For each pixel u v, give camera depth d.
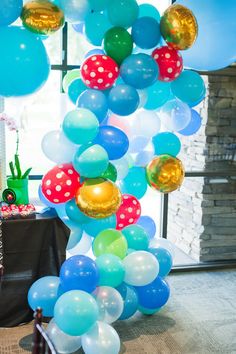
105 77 2.27
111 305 2.39
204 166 3.95
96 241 2.61
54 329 2.31
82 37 2.80
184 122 2.65
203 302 3.30
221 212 4.06
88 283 2.34
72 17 2.30
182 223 4.12
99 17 2.39
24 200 2.83
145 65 2.28
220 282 3.72
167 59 2.36
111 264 2.47
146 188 2.85
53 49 3.27
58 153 2.38
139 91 2.45
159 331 2.83
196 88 2.55
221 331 2.86
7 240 2.69
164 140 2.72
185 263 4.04
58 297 2.43
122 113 2.35
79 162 2.27
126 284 2.69
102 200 2.26
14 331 2.78
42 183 2.39
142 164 2.79
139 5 2.50
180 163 2.62
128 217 2.76
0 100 2.80
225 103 3.89
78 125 2.21
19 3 1.99
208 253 4.09
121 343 2.67
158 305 2.83
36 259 2.79
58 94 2.69
